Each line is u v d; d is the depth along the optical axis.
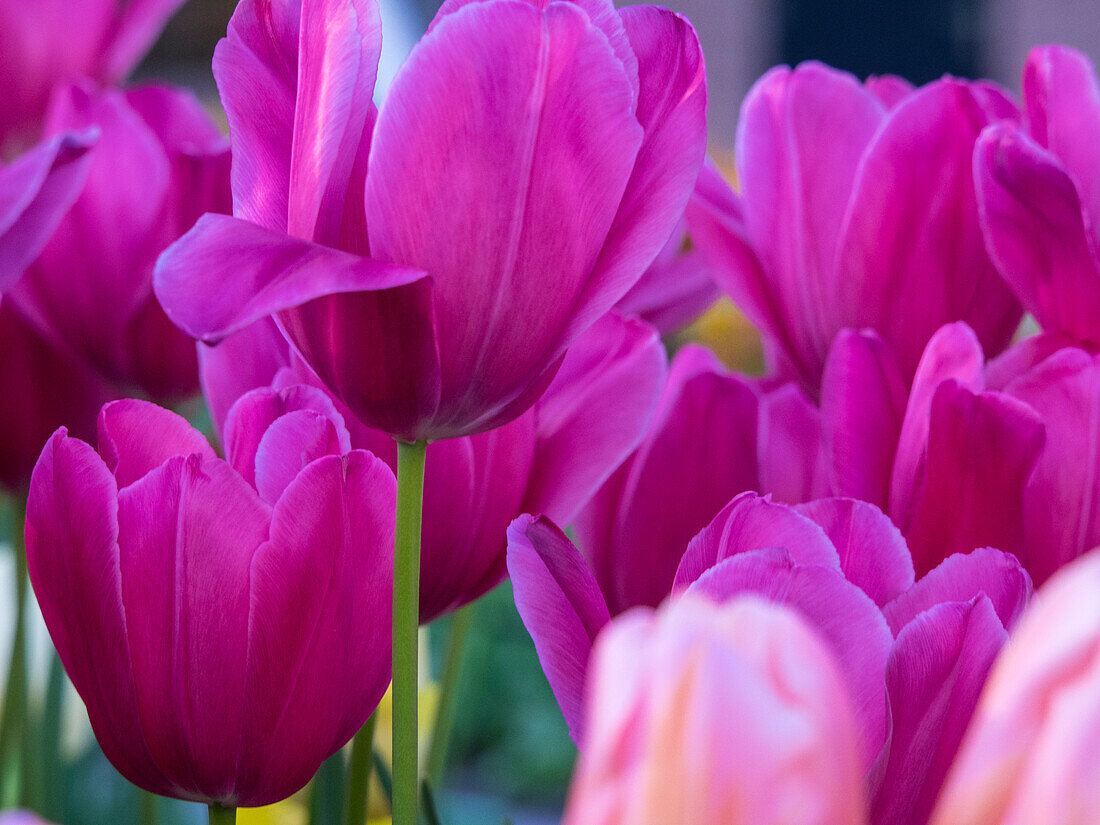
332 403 0.54
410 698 0.50
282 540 0.50
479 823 1.55
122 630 0.50
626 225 0.51
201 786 0.51
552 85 0.48
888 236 0.61
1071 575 0.33
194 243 0.47
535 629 0.49
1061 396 0.54
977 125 0.60
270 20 0.52
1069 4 6.66
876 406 0.56
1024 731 0.33
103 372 0.66
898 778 0.47
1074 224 0.57
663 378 0.57
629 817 0.32
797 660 0.32
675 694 0.31
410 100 0.48
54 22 0.84
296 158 0.50
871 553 0.51
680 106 0.51
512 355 0.50
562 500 0.56
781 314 0.63
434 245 0.49
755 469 0.57
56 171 0.57
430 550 0.54
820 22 6.91
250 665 0.50
